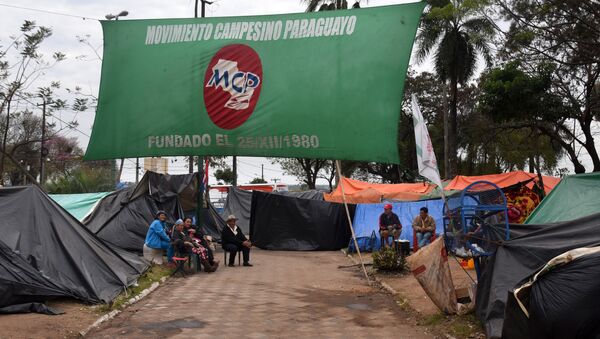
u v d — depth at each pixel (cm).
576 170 2620
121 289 1127
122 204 1833
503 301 743
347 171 5097
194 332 848
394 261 1449
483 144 3756
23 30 2233
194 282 1348
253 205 2338
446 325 853
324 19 1331
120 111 1415
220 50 1380
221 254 2055
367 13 1308
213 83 1373
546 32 1991
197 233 1588
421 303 1040
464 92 4503
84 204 1931
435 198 2372
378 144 1257
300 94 1313
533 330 608
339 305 1069
